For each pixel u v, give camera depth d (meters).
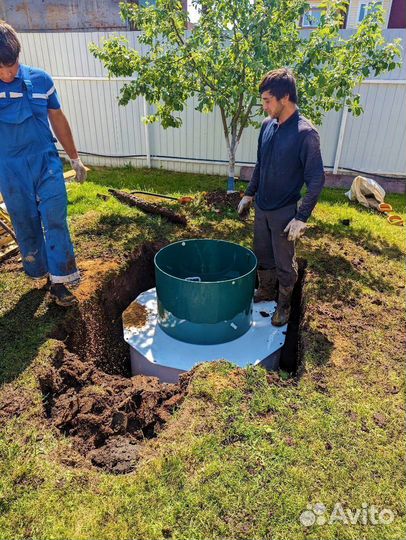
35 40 7.12
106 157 7.79
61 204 2.79
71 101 7.45
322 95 4.89
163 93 4.90
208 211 5.25
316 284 3.66
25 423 2.15
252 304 3.51
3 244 3.93
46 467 1.91
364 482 1.88
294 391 2.42
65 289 3.08
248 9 4.53
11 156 2.61
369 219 5.36
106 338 3.45
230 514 1.72
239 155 7.16
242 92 4.80
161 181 6.86
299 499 1.79
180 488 1.82
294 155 2.75
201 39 4.77
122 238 4.39
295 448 2.03
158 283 3.36
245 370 2.58
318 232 4.83
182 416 2.21
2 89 2.44
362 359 2.72
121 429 2.24
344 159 6.93
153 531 1.65
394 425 2.20
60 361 2.70
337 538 1.66
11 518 1.70
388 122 6.54
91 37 6.88
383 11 4.51
